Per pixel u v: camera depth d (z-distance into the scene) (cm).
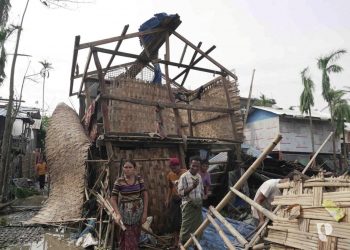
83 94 1282
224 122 1009
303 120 2223
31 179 2323
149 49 1041
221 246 602
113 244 652
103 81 836
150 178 804
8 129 1256
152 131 912
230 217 918
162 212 790
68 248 682
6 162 1262
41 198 1534
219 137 1028
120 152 805
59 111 1218
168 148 873
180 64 955
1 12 1242
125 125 873
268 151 395
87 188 877
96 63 842
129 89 891
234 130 969
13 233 803
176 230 720
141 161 809
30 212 1127
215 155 1252
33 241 734
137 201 519
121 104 879
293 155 2156
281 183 368
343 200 281
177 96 1156
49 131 1141
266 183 493
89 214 848
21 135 2070
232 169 1012
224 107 1002
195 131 1143
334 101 2236
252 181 1152
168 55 971
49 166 1043
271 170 1255
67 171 955
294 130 2183
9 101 1252
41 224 866
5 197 1282
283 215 340
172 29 965
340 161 2162
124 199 516
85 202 841
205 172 719
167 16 924
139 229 524
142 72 1070
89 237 702
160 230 779
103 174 817
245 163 1126
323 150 2283
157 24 945
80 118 1286
